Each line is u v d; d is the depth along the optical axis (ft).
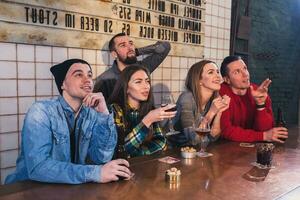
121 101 6.80
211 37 12.86
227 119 7.65
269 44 16.65
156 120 6.13
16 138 7.63
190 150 5.84
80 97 5.37
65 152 5.10
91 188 4.08
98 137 5.34
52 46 8.04
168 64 11.14
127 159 5.53
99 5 8.88
